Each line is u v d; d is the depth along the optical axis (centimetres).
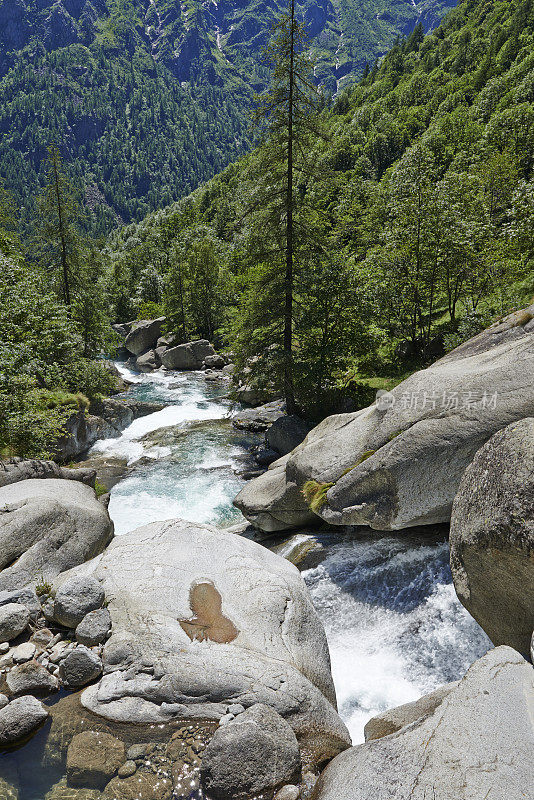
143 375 3934
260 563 866
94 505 1107
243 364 2297
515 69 7875
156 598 733
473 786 369
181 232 9606
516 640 625
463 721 428
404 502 972
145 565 816
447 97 9600
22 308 1891
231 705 573
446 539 999
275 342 2262
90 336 2939
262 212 2114
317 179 2072
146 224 14388
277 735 532
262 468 1938
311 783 511
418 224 2567
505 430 678
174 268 4950
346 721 737
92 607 713
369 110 10906
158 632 666
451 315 2752
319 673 677
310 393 2258
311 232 2131
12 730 555
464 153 5481
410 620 908
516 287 2094
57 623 730
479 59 11375
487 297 2483
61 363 2278
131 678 614
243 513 1400
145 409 2748
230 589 766
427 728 441
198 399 3073
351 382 2541
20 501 965
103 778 512
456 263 2492
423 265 2589
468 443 896
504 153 3375
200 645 649
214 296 4931
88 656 632
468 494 697
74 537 947
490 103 7569
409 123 9550
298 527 1318
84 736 557
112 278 6438
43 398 1872
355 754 489
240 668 612
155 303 6250
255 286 2270
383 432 1089
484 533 616
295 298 2295
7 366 1473
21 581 807
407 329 2842
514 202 2256
